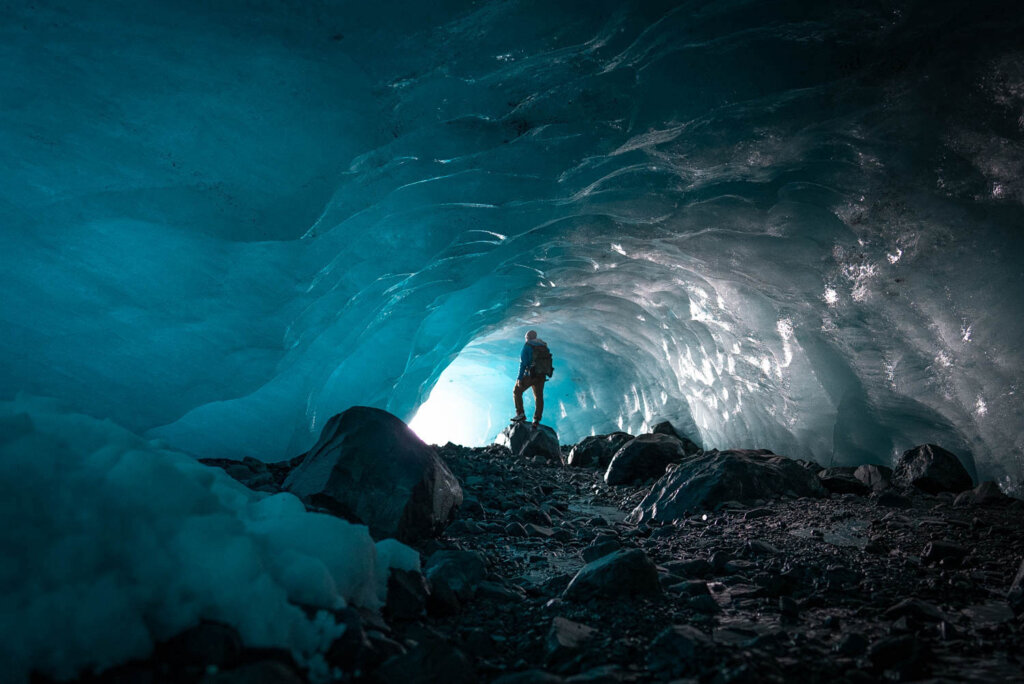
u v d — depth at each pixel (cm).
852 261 641
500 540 441
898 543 432
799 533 461
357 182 581
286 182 555
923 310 606
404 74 558
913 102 521
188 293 526
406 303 747
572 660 242
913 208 569
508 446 1012
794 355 772
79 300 479
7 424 204
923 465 607
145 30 482
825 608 316
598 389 1414
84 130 472
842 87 534
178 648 178
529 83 571
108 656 167
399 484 390
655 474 804
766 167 609
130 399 500
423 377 952
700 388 1020
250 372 568
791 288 716
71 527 180
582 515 605
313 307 601
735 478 567
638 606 304
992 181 519
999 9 467
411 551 288
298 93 537
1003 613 310
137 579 181
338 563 232
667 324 1048
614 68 562
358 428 404
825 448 764
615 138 595
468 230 661
